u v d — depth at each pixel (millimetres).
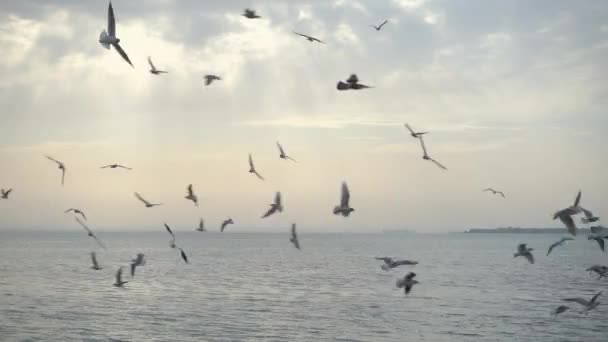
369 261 157375
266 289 82812
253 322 56031
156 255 184375
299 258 173125
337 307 65250
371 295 76312
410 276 29453
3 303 65688
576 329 52719
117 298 71312
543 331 51844
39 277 96562
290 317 58656
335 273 112750
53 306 64062
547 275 107500
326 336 50031
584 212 24938
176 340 48281
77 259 152625
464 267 130750
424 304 67500
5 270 111500
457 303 68438
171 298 71750
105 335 49688
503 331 51938
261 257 178125
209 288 83312
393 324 55156
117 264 132500
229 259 164500
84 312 60312
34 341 47094
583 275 107750
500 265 138250
